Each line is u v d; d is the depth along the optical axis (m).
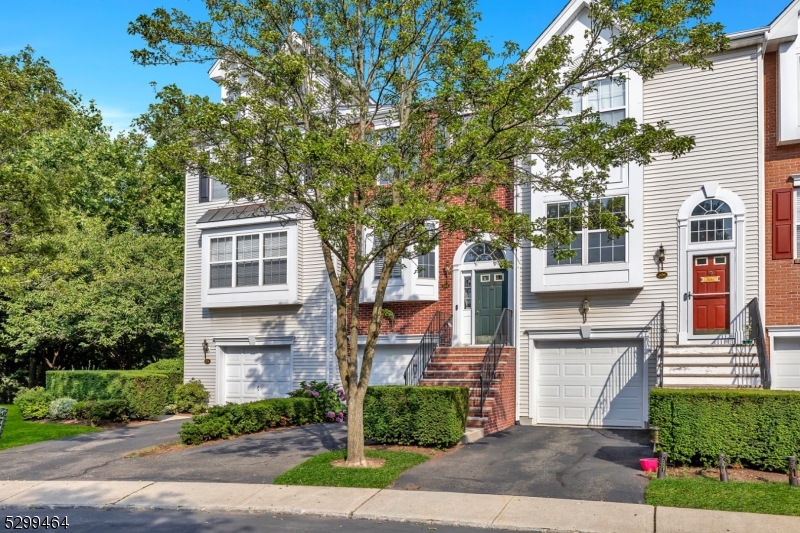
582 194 13.57
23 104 16.59
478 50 12.73
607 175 13.25
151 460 14.45
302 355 22.02
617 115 17.56
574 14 18.05
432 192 13.48
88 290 26.59
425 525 9.93
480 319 19.58
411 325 20.41
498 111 11.88
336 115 14.83
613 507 10.22
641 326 17.25
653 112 17.56
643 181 17.50
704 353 15.77
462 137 12.21
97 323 26.33
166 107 13.41
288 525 9.95
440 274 20.19
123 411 20.62
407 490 11.58
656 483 11.14
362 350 21.06
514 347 18.56
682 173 17.17
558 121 16.45
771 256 16.48
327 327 21.66
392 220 11.69
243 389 23.06
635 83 17.38
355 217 11.79
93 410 19.72
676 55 12.16
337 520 10.24
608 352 17.78
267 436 16.64
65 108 17.16
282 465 13.48
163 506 11.06
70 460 14.86
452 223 12.05
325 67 14.40
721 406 11.91
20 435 18.06
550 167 15.51
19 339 26.58
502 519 9.92
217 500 11.26
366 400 15.09
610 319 17.59
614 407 17.55
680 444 12.06
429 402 14.54
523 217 13.02
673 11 11.33
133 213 36.97
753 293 16.28
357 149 11.73
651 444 14.49
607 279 17.36
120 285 27.33
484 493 11.30
